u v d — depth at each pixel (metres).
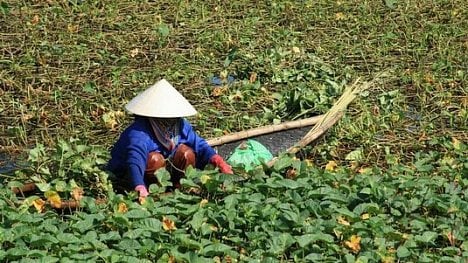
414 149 15.93
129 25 22.03
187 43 21.19
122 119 16.80
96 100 17.59
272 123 16.92
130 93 18.05
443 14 23.73
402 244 11.84
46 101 17.55
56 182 12.97
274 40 21.22
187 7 23.52
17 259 10.84
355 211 12.30
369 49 21.06
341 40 21.64
